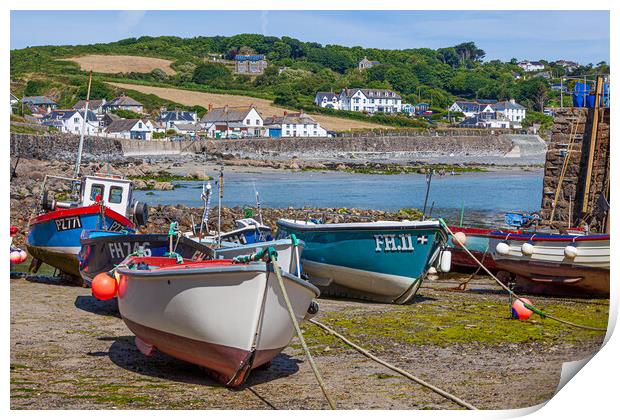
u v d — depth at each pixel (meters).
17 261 17.64
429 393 8.95
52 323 12.29
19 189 34.94
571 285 15.89
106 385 9.06
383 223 14.79
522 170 76.44
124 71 129.12
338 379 9.50
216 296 8.55
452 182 59.56
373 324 12.82
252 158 87.69
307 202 42.09
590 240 15.37
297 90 139.50
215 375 9.24
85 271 14.27
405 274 14.75
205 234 17.30
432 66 162.25
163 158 75.56
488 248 17.41
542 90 141.00
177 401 8.52
